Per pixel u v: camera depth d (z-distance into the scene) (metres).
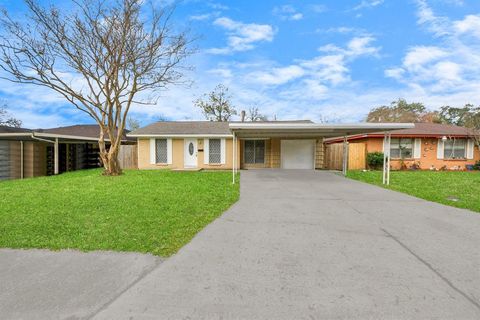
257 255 3.44
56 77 11.13
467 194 7.95
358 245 3.80
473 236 4.21
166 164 17.14
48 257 3.30
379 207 6.19
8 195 7.34
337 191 8.40
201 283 2.74
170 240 3.90
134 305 2.37
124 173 13.23
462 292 2.60
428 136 16.69
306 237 4.11
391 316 2.23
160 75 12.53
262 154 17.52
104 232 4.19
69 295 2.51
